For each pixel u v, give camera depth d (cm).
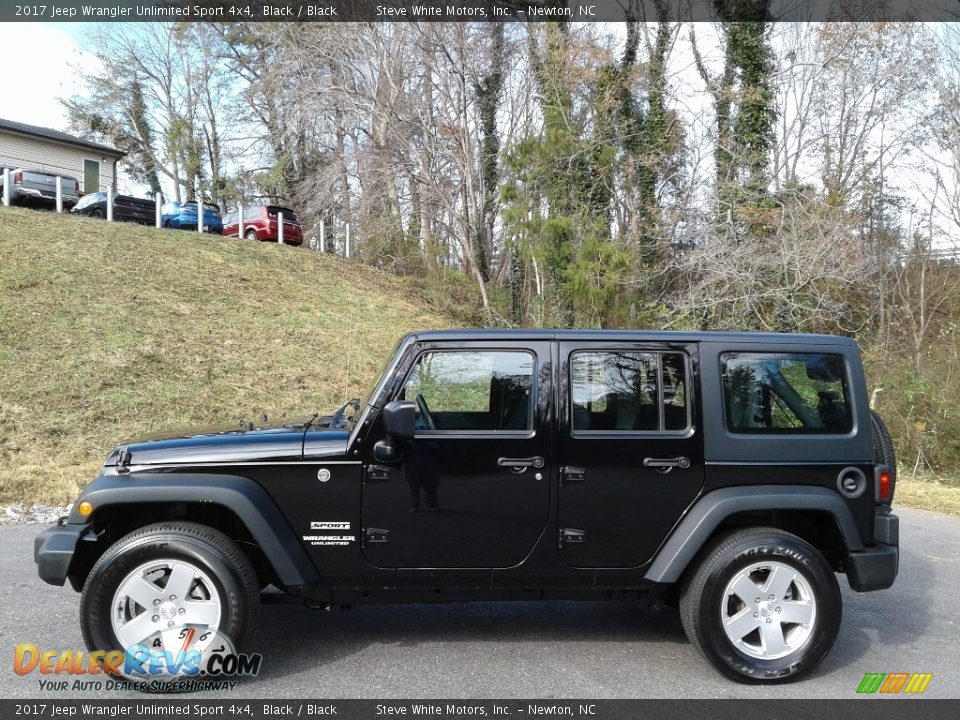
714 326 1593
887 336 1641
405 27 2395
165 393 1244
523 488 410
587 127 1909
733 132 1836
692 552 407
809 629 407
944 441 1362
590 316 1775
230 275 2020
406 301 2386
